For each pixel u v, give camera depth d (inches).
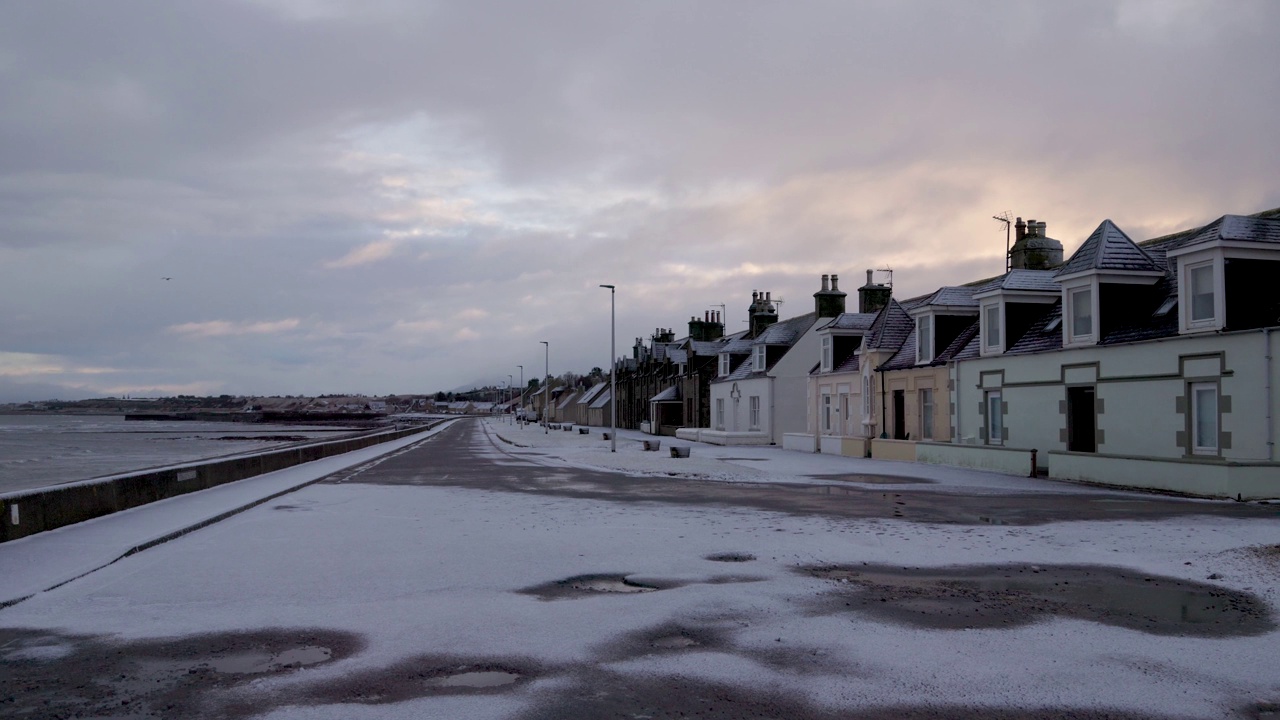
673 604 334.3
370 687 239.8
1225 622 305.0
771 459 1317.7
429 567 414.6
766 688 237.3
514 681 244.7
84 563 414.0
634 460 1288.1
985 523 560.7
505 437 2556.6
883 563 419.8
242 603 341.1
